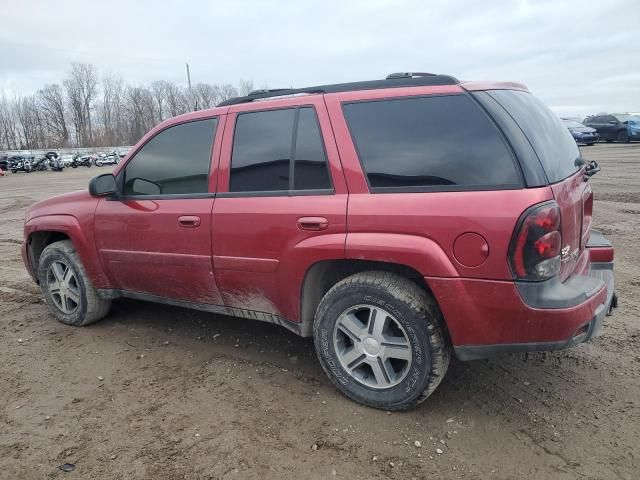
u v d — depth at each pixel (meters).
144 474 2.50
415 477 2.43
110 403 3.15
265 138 3.28
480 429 2.77
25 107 90.94
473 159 2.62
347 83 3.12
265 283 3.25
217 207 3.36
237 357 3.74
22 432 2.88
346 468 2.50
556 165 2.73
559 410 2.91
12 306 5.03
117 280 4.08
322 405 3.06
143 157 3.84
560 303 2.48
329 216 2.91
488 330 2.61
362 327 2.98
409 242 2.68
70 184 22.67
